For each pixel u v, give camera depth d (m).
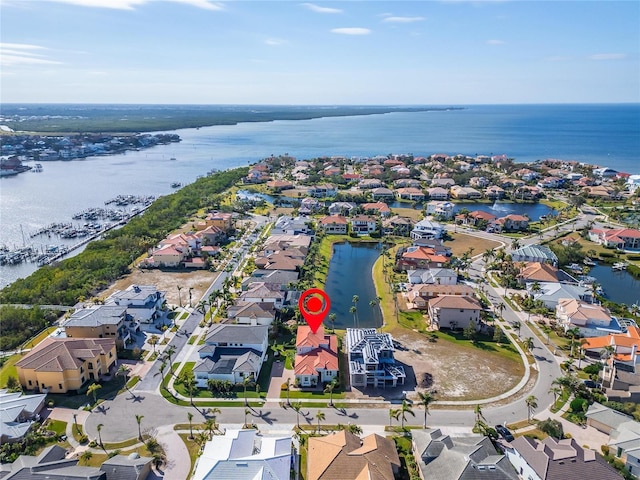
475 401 93.31
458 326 122.94
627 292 153.25
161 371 99.56
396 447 79.31
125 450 79.62
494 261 171.50
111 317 113.69
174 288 151.62
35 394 94.69
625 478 72.56
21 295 140.62
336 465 70.06
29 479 68.44
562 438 82.06
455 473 69.38
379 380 97.88
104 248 187.75
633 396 91.75
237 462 71.44
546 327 124.12
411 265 164.75
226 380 98.69
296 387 98.44
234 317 125.81
